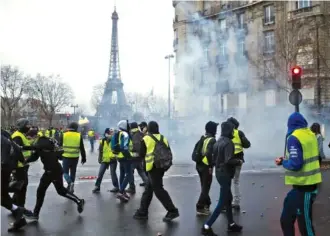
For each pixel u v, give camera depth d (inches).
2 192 288.2
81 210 348.2
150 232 290.8
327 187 493.4
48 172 329.4
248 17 1822.1
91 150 1378.0
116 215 347.9
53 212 359.6
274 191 466.9
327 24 1220.5
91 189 495.8
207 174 346.9
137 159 446.9
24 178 338.0
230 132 287.3
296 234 272.2
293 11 1606.8
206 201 349.4
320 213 348.2
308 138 209.8
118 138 419.2
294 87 574.6
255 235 280.7
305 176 206.4
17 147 298.7
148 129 327.9
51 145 330.6
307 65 1364.4
